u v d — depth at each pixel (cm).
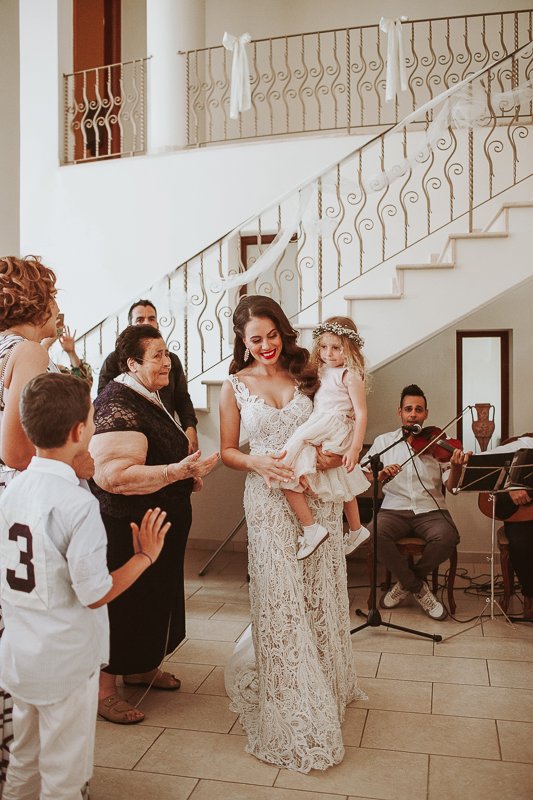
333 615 336
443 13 879
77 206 784
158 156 757
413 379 674
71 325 782
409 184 687
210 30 932
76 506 216
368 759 303
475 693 369
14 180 967
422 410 558
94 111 962
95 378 635
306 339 510
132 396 330
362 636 460
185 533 352
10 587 221
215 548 705
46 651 216
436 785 282
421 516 523
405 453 548
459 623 486
